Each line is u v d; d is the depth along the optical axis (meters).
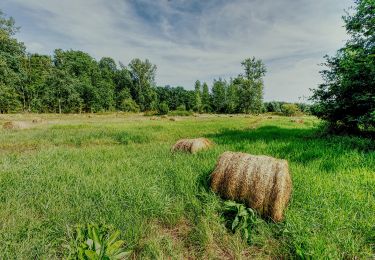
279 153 6.57
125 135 11.94
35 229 3.09
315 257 2.45
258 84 62.38
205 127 17.72
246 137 10.62
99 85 67.62
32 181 4.59
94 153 7.45
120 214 3.41
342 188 3.88
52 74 53.47
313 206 3.40
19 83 47.09
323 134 9.94
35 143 9.98
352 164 5.19
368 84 7.85
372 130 8.92
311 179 4.26
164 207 3.59
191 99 90.44
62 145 9.73
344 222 3.02
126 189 4.13
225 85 82.12
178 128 16.77
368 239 2.81
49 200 3.73
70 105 57.38
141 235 3.04
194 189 4.16
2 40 27.08
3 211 3.46
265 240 2.94
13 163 5.95
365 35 8.16
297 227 3.00
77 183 4.54
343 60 8.39
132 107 70.69
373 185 3.99
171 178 4.78
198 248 2.94
